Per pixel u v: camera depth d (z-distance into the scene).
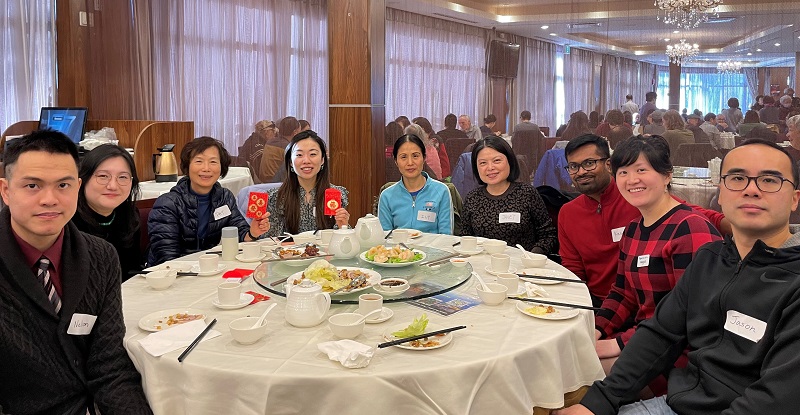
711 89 4.34
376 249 2.24
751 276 1.49
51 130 1.47
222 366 1.37
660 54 4.47
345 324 1.54
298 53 6.31
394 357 1.42
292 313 1.61
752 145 1.50
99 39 5.30
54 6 5.20
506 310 1.79
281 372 1.33
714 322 1.56
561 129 4.91
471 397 1.38
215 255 2.25
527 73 5.04
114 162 2.39
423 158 3.35
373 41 4.36
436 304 1.83
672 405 1.59
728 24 4.23
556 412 1.65
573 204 2.73
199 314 1.73
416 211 3.32
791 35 4.05
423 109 5.49
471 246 2.53
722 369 1.50
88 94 5.23
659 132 4.51
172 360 1.41
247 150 6.16
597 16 4.65
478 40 5.20
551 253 3.05
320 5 6.36
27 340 1.45
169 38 5.71
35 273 1.49
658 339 1.71
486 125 5.24
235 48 6.03
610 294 2.32
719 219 2.53
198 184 2.93
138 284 2.07
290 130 6.29
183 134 4.66
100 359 1.55
